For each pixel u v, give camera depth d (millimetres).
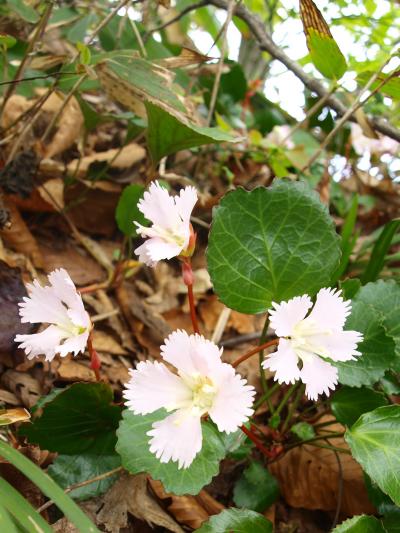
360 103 190
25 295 168
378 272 189
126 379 180
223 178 291
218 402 103
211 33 392
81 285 210
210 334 218
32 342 117
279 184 135
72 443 134
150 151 172
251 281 136
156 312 215
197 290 228
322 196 282
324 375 114
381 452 119
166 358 106
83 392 124
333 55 174
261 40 229
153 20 283
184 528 141
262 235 135
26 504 97
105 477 132
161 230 125
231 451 135
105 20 190
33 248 206
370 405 142
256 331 222
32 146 203
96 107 270
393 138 218
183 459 102
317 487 159
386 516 132
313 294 138
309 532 154
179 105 160
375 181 329
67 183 217
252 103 343
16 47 217
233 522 120
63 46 254
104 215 233
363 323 140
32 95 214
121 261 208
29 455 139
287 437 159
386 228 183
